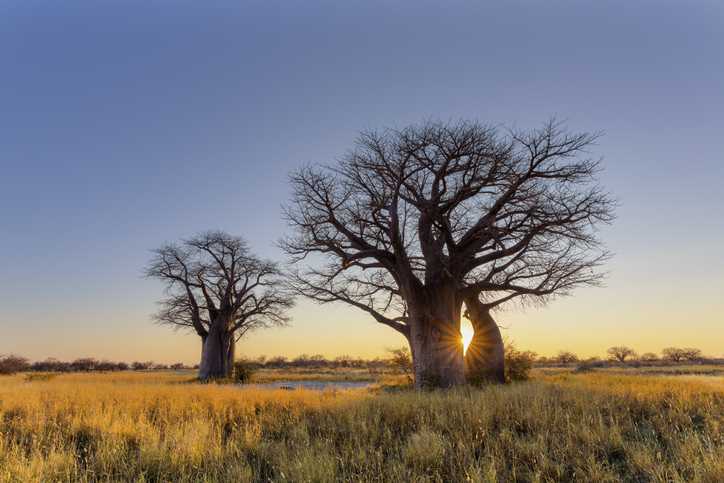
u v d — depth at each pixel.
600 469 6.11
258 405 12.15
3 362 52.84
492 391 12.95
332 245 20.33
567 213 18.75
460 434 7.76
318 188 20.31
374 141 19.09
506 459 6.85
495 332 22.11
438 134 18.52
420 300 19.16
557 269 20.98
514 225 19.36
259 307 42.59
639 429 8.16
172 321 42.22
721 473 5.33
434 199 19.16
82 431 8.87
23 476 5.91
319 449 7.22
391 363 29.48
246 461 7.00
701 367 57.47
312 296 21.33
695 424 8.23
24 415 10.20
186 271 42.50
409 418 9.45
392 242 18.95
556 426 8.15
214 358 40.62
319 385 29.08
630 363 79.81
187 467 6.71
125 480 6.27
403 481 5.85
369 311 20.88
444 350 18.53
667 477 5.65
